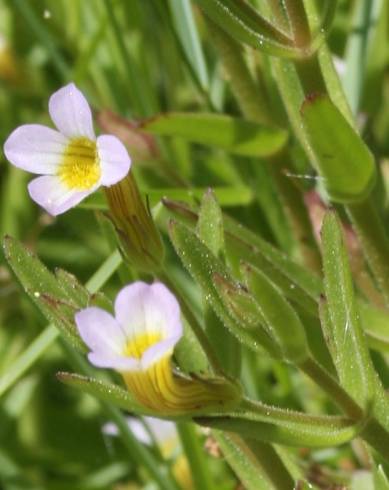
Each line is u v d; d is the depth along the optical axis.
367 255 0.20
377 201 0.21
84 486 0.22
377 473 0.17
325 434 0.16
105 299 0.17
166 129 0.20
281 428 0.16
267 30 0.18
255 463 0.18
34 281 0.17
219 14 0.18
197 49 0.22
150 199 0.21
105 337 0.15
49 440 0.23
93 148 0.16
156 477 0.20
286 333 0.16
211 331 0.17
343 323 0.17
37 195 0.16
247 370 0.21
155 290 0.15
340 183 0.19
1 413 0.23
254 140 0.20
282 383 0.21
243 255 0.19
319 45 0.18
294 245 0.22
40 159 0.16
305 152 0.21
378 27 0.23
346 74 0.22
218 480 0.21
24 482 0.22
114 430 0.22
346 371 0.17
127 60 0.22
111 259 0.20
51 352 0.23
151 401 0.16
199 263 0.17
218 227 0.17
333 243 0.17
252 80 0.21
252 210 0.23
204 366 0.17
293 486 0.18
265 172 0.22
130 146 0.22
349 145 0.18
